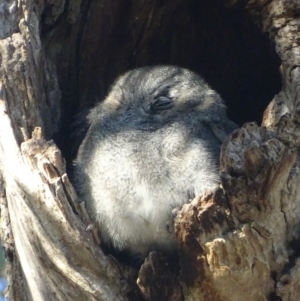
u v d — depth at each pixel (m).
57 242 6.80
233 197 6.38
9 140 7.19
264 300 6.72
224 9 9.30
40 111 7.77
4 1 8.05
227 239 6.44
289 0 7.96
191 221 6.50
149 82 8.73
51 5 8.45
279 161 6.30
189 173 7.32
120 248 7.61
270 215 6.50
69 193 6.87
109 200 7.39
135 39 9.82
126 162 7.44
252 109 10.20
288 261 6.66
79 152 7.95
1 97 7.41
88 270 6.86
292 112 7.41
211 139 7.86
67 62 9.00
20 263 7.48
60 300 6.96
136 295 7.05
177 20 9.79
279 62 8.85
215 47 10.02
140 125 8.02
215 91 9.38
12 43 7.68
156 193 7.29
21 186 6.86
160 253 7.05
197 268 6.66
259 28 8.62
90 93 9.52
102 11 9.09
